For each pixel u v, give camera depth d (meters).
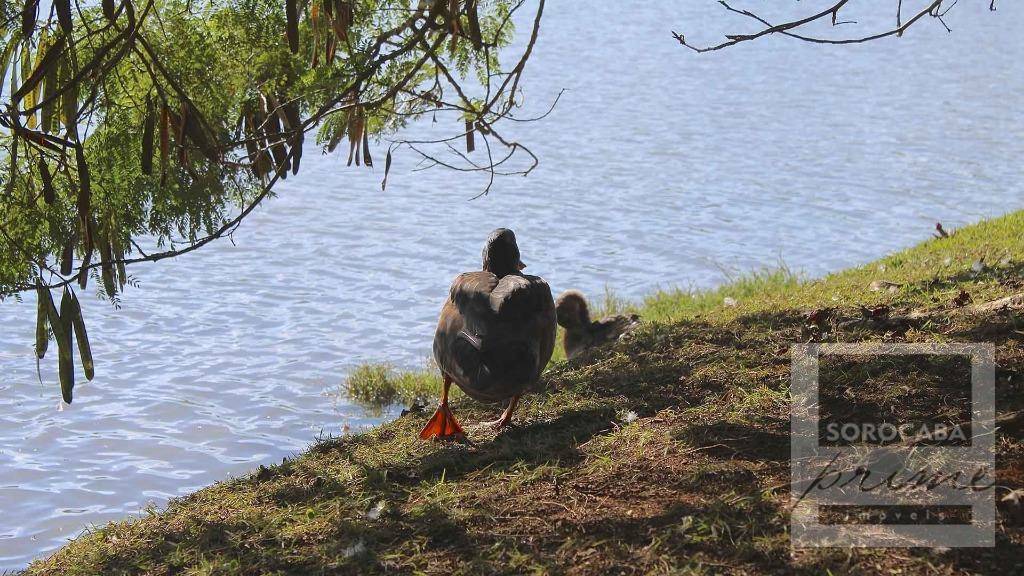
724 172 31.67
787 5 88.31
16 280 6.93
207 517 6.61
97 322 18.23
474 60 7.90
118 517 11.17
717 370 7.82
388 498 6.41
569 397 7.91
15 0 6.36
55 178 6.95
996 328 7.59
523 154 34.47
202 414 14.23
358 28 7.16
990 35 70.38
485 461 6.84
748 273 21.20
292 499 6.69
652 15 82.50
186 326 18.20
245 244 23.70
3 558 10.28
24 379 15.52
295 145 6.02
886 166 32.16
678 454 6.34
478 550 5.55
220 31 7.03
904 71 54.72
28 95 6.57
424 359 16.45
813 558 5.01
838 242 23.91
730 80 52.53
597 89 48.78
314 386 15.33
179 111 6.78
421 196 28.86
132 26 5.68
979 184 29.58
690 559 5.12
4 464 12.55
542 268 22.00
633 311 15.17
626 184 30.14
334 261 22.58
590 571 5.18
